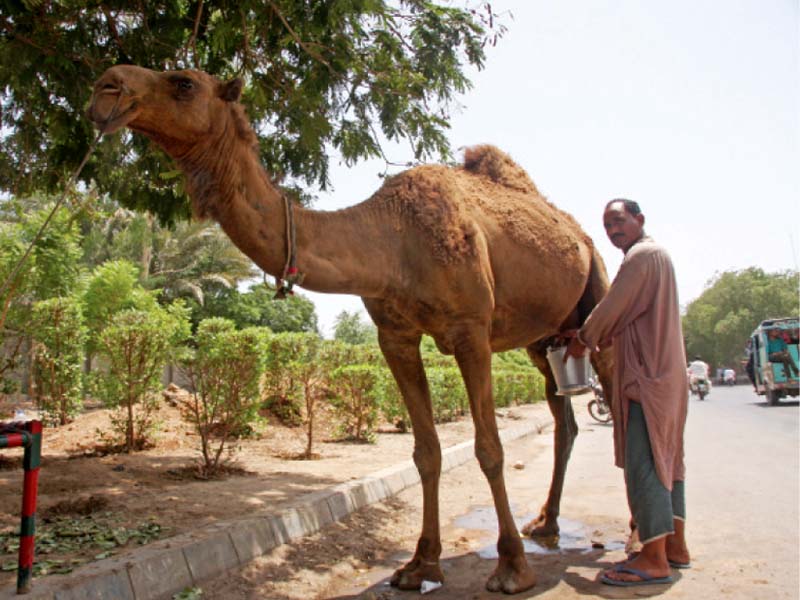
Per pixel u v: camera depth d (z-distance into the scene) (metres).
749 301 71.31
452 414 13.73
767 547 4.68
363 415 10.19
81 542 4.15
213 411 7.27
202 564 3.98
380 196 4.19
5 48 5.07
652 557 4.04
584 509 6.30
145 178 6.91
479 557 4.83
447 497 6.99
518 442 12.28
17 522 4.77
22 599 3.07
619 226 4.43
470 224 4.25
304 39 5.84
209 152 3.31
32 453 3.21
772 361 22.73
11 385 8.80
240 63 6.55
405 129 6.71
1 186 6.94
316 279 3.62
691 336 77.69
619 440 4.17
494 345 4.91
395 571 4.31
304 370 8.80
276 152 7.03
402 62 6.36
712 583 3.99
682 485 4.32
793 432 12.78
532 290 4.85
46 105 5.91
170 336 8.41
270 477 6.74
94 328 14.75
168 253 30.03
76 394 9.86
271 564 4.36
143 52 5.67
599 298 5.68
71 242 12.30
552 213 5.42
